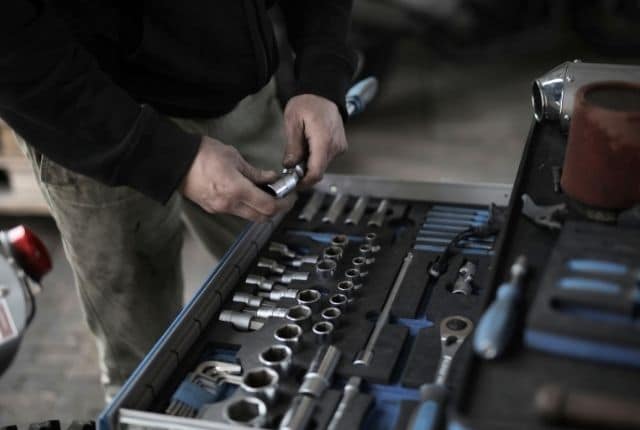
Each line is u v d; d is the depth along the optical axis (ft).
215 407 3.12
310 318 3.60
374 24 12.30
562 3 13.79
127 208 4.64
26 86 3.44
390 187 4.75
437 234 4.32
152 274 5.09
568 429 2.24
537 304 2.60
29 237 2.90
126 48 4.09
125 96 3.65
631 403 2.20
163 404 3.26
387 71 13.64
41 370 7.42
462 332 3.42
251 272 4.11
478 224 4.40
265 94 5.28
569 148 3.38
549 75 4.04
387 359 3.35
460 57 13.69
